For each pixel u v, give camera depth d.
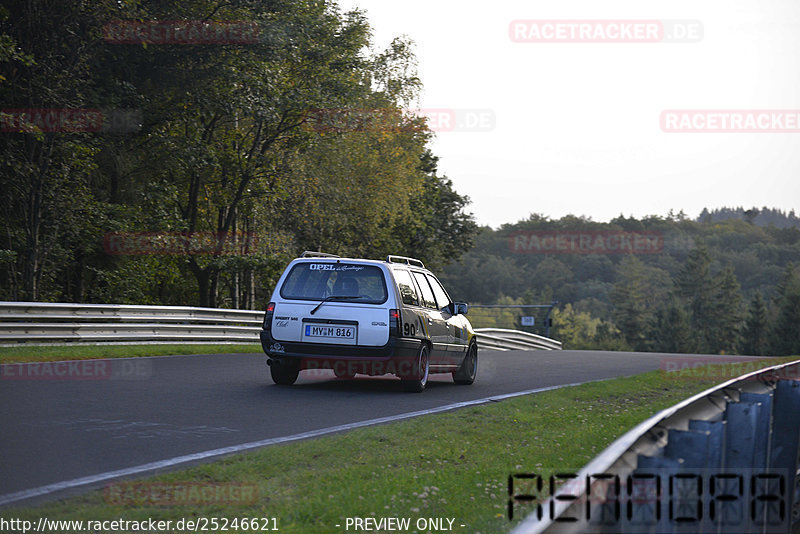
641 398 44.84
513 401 40.06
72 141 92.38
